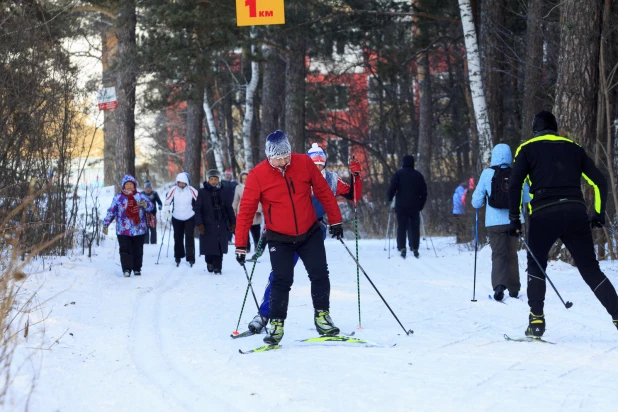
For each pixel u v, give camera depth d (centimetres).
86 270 1680
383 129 5847
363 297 1412
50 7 2030
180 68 3112
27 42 1672
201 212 1873
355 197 1120
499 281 1352
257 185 975
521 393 715
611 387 735
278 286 968
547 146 990
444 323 1130
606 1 2133
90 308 1293
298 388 741
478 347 944
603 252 1856
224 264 2150
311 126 5822
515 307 1279
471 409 664
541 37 2734
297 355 906
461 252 2330
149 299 1427
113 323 1159
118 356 920
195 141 4512
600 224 976
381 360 869
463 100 5078
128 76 3134
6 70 1599
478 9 3431
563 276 1617
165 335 1066
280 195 973
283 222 971
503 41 2838
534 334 982
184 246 2180
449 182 5159
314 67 4819
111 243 2381
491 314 1212
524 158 996
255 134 5903
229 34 3112
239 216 991
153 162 6950
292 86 3666
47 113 1758
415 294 1445
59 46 1903
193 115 4506
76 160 1939
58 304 1274
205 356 919
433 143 5812
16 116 1644
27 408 670
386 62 4003
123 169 3159
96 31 3644
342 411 663
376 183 5597
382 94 5647
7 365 727
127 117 3156
